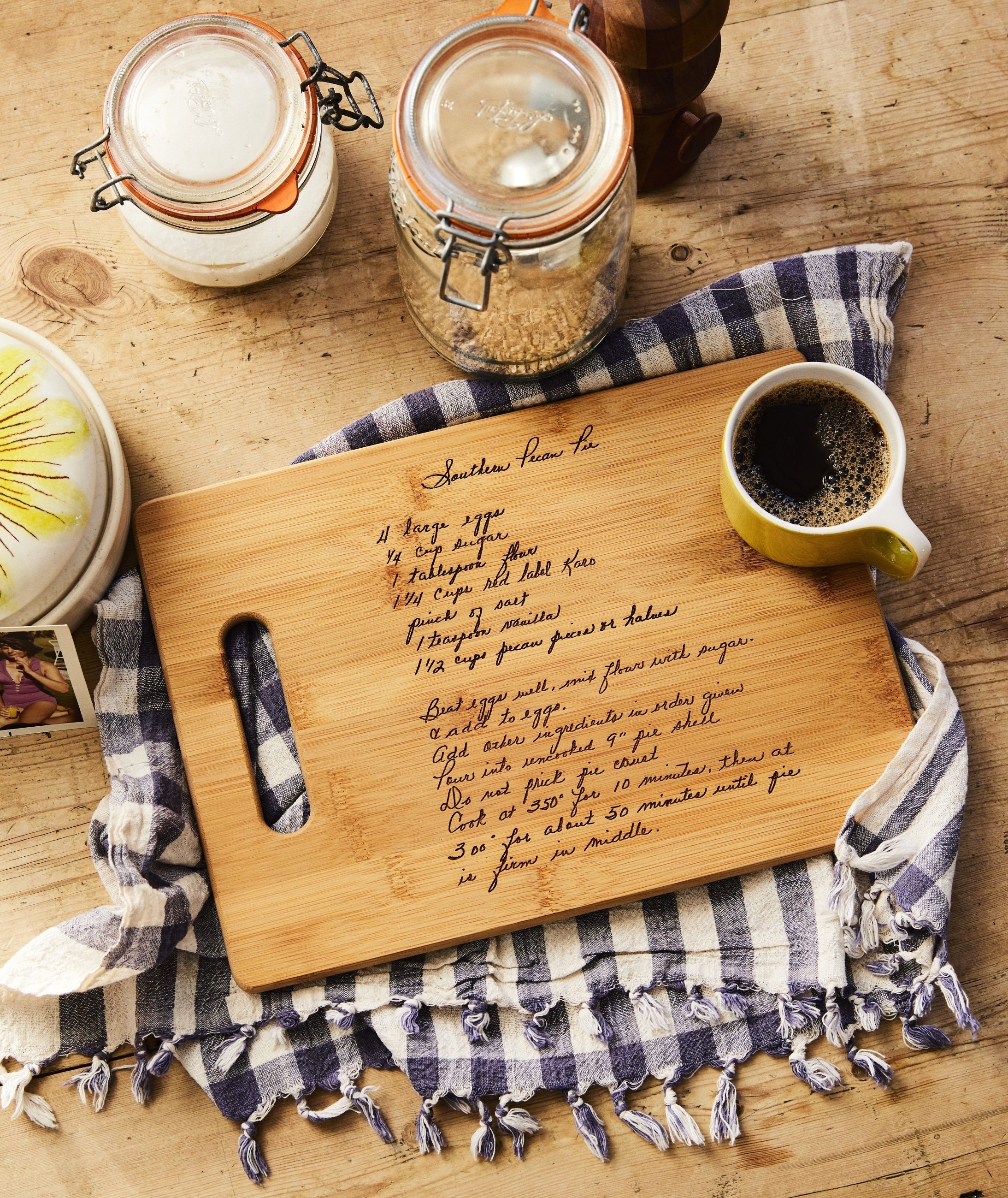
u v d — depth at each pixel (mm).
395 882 741
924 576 818
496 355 754
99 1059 750
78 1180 749
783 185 836
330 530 770
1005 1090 760
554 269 676
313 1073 752
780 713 762
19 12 831
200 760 749
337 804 747
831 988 742
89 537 721
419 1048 747
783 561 759
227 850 741
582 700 761
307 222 778
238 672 772
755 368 789
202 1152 755
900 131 838
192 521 765
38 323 815
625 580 771
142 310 818
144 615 772
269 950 733
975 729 804
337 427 818
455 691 760
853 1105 760
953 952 776
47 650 716
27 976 721
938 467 826
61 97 828
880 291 798
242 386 817
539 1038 747
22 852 781
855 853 739
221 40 706
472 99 638
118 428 810
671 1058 752
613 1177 755
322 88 830
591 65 639
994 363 830
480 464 777
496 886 742
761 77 839
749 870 752
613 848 747
